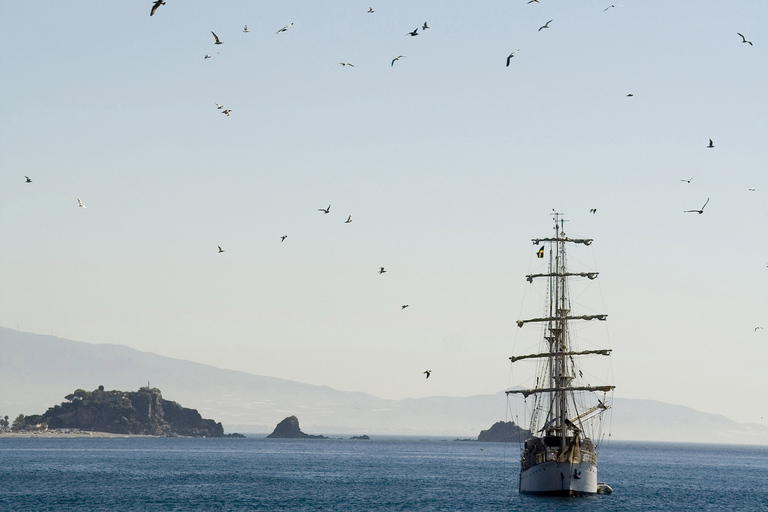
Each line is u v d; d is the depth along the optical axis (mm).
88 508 194250
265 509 195250
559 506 193250
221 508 196125
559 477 198500
